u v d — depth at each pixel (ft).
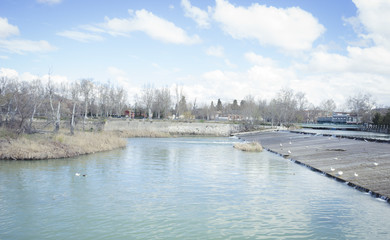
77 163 110.93
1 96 179.63
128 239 45.44
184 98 492.54
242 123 362.94
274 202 64.85
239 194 71.41
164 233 47.88
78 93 296.10
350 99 577.43
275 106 445.37
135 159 125.59
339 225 51.44
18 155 114.11
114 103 391.65
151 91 438.81
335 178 88.12
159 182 83.15
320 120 637.71
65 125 228.22
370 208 60.64
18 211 57.72
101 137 172.55
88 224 51.47
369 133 338.34
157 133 279.69
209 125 329.72
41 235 46.88
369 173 85.51
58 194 69.67
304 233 48.03
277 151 162.61
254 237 46.42
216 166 111.75
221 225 51.42
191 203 63.98
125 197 67.97
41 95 198.80
